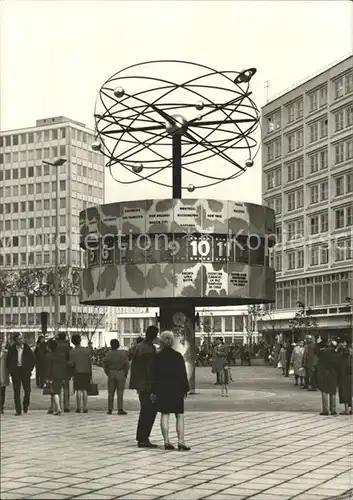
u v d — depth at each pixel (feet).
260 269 84.74
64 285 131.64
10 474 32.91
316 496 29.53
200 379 124.26
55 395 59.36
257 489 30.71
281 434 48.78
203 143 86.12
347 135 188.34
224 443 44.29
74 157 134.72
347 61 187.42
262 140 214.07
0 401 60.08
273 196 210.79
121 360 60.49
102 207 84.38
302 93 195.93
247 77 75.15
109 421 54.75
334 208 194.08
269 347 205.98
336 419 58.44
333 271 195.93
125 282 82.53
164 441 41.32
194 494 29.53
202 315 333.21
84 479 31.99
